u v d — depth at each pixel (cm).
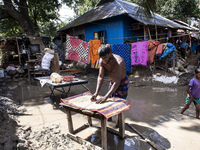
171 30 1256
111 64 290
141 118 380
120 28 977
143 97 547
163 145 269
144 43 686
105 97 267
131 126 331
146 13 625
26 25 1298
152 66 909
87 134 310
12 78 953
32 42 1227
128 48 697
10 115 372
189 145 267
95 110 233
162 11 1923
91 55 677
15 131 298
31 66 885
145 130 322
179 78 768
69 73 1020
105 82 820
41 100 535
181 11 1962
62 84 472
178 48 1340
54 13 1417
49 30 2005
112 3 1245
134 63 708
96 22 1126
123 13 891
